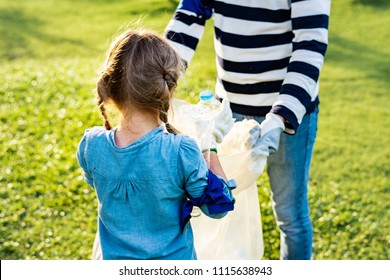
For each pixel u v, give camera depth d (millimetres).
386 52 8969
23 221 4789
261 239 3152
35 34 10484
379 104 7219
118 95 2334
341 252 4410
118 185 2340
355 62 8633
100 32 10508
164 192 2301
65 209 4949
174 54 2396
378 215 4883
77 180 5281
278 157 3381
